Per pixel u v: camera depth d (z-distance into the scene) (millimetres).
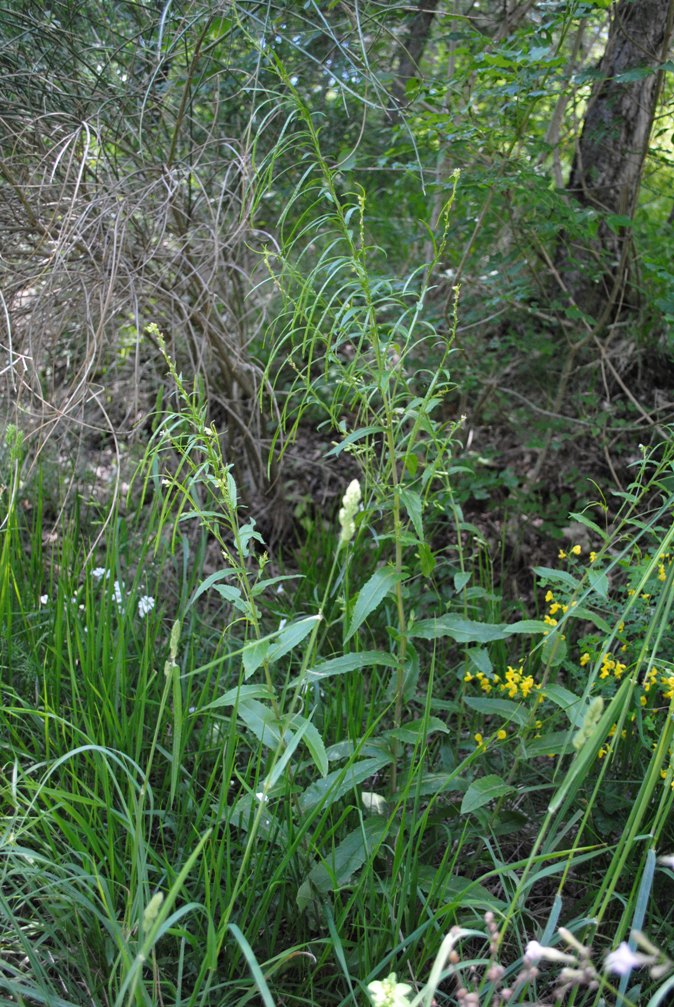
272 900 2020
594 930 1670
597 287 4074
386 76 3367
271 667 2791
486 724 2713
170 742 2408
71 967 1896
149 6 3266
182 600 2809
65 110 3256
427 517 3613
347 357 4184
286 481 4223
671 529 1732
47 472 3641
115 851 2023
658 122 3988
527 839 2355
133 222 3141
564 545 3639
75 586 2861
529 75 2996
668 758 2078
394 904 1934
